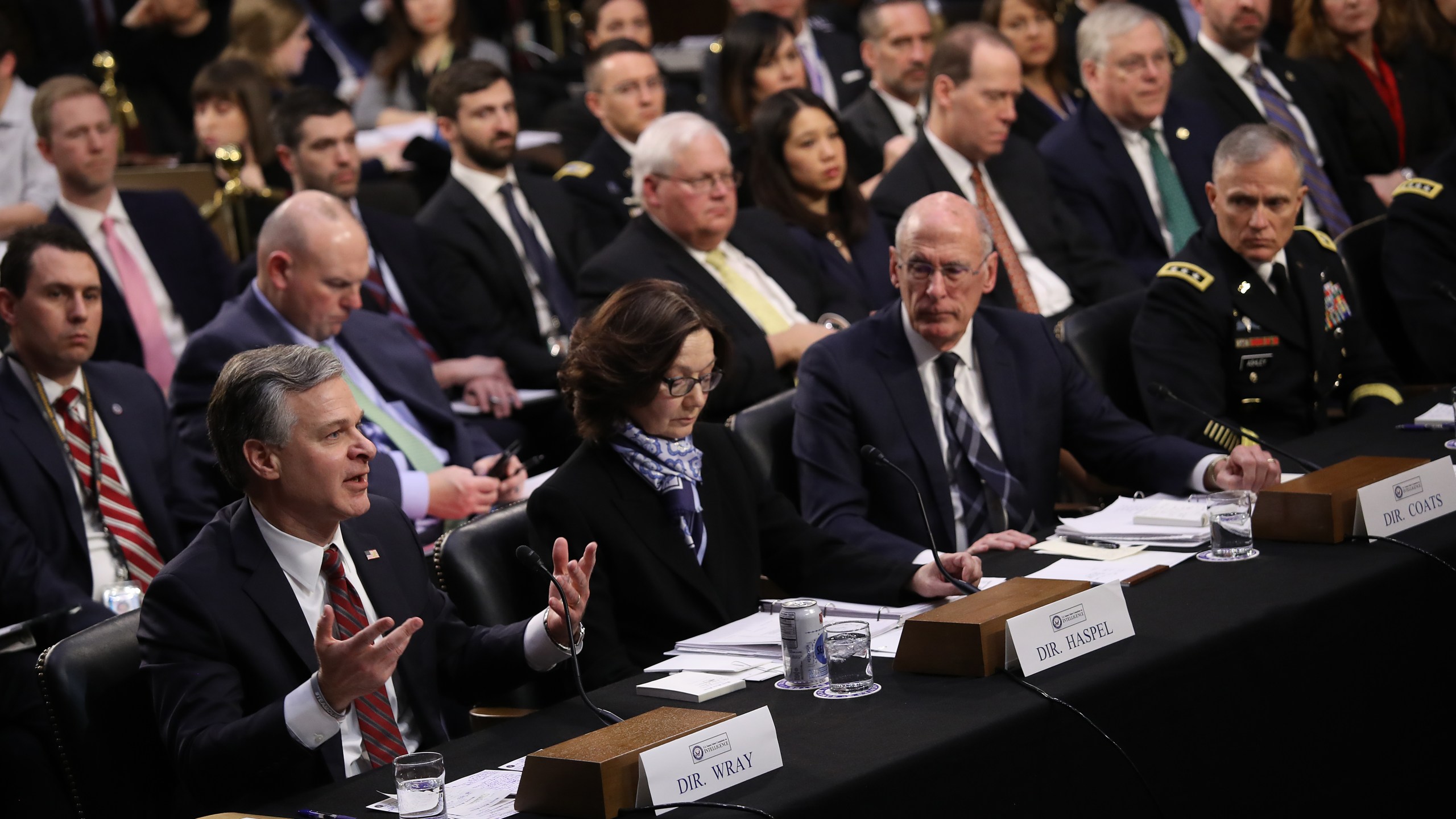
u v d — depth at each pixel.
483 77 9.15
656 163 7.73
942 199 5.74
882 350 5.89
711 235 7.84
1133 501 5.48
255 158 10.50
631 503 4.70
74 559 6.04
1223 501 4.66
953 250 5.64
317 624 3.62
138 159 10.68
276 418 3.89
